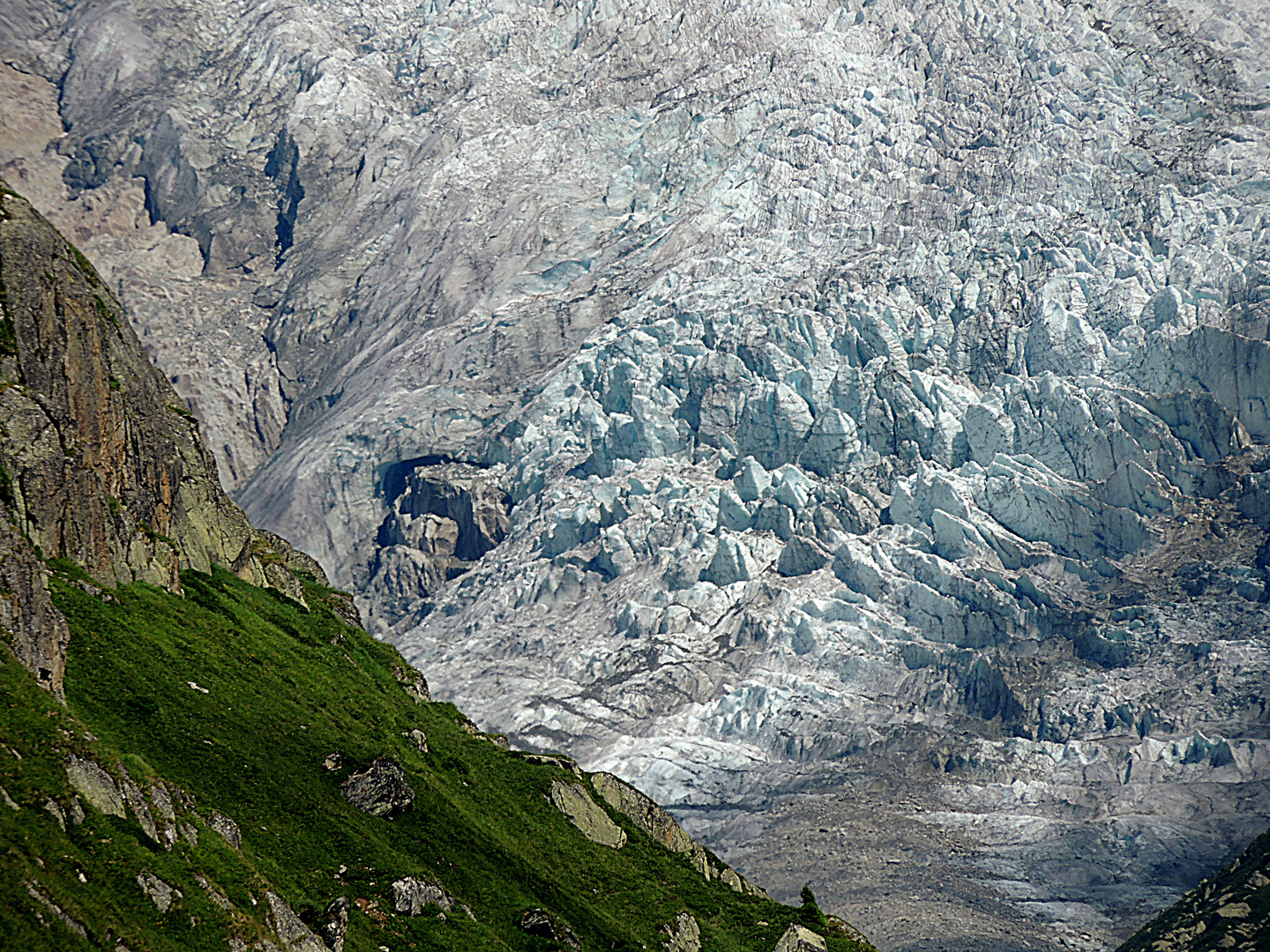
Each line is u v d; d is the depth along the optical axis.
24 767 62.94
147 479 113.38
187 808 75.38
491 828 108.38
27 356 97.44
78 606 92.38
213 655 102.62
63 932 56.22
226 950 63.56
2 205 101.44
